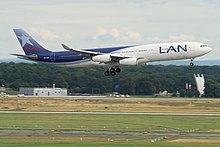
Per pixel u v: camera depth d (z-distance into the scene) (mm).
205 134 143500
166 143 125875
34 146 120625
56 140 131250
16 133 144625
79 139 133250
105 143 125750
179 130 152625
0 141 128750
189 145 122500
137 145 122312
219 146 121188
